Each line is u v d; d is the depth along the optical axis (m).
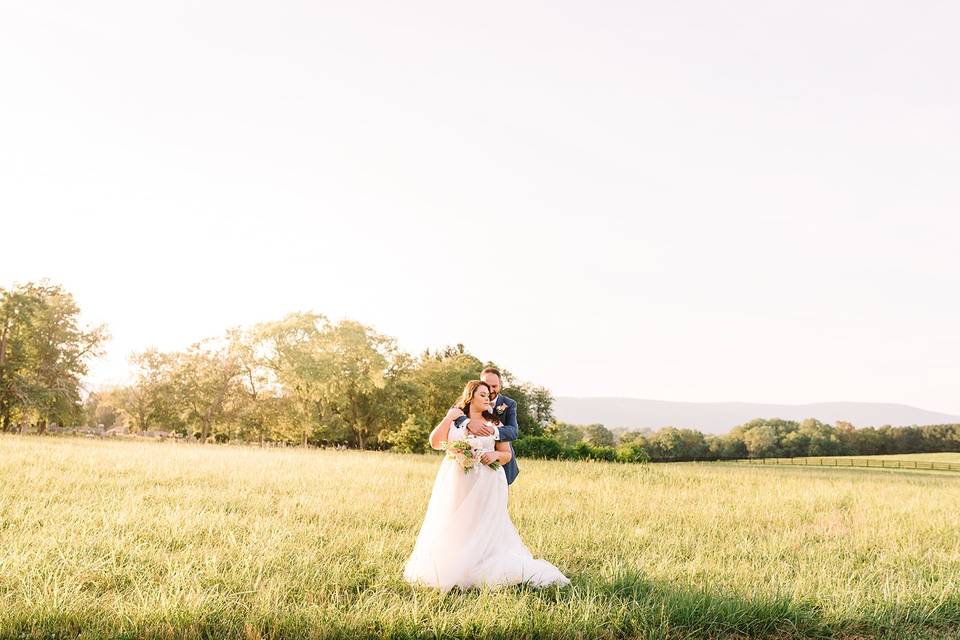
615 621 4.73
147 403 61.47
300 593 5.11
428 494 11.66
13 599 4.64
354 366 59.28
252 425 58.03
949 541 8.88
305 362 54.59
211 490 10.74
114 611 4.45
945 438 134.25
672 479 17.28
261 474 13.70
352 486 12.35
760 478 18.88
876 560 7.57
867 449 138.25
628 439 148.75
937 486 20.20
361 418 62.84
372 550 6.64
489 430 6.01
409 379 65.31
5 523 7.21
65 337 52.06
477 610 4.76
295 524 7.97
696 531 9.08
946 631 5.08
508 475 6.38
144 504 8.91
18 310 48.69
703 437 149.88
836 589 5.73
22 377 48.69
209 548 6.43
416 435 49.62
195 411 59.12
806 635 4.96
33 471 11.41
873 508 12.13
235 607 4.68
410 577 5.73
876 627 5.02
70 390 51.28
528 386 81.94
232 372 59.06
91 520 7.32
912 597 5.60
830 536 9.05
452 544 5.68
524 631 4.51
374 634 4.40
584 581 5.88
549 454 30.41
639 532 8.45
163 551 6.27
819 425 144.25
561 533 8.21
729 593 5.50
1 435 24.78
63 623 4.28
